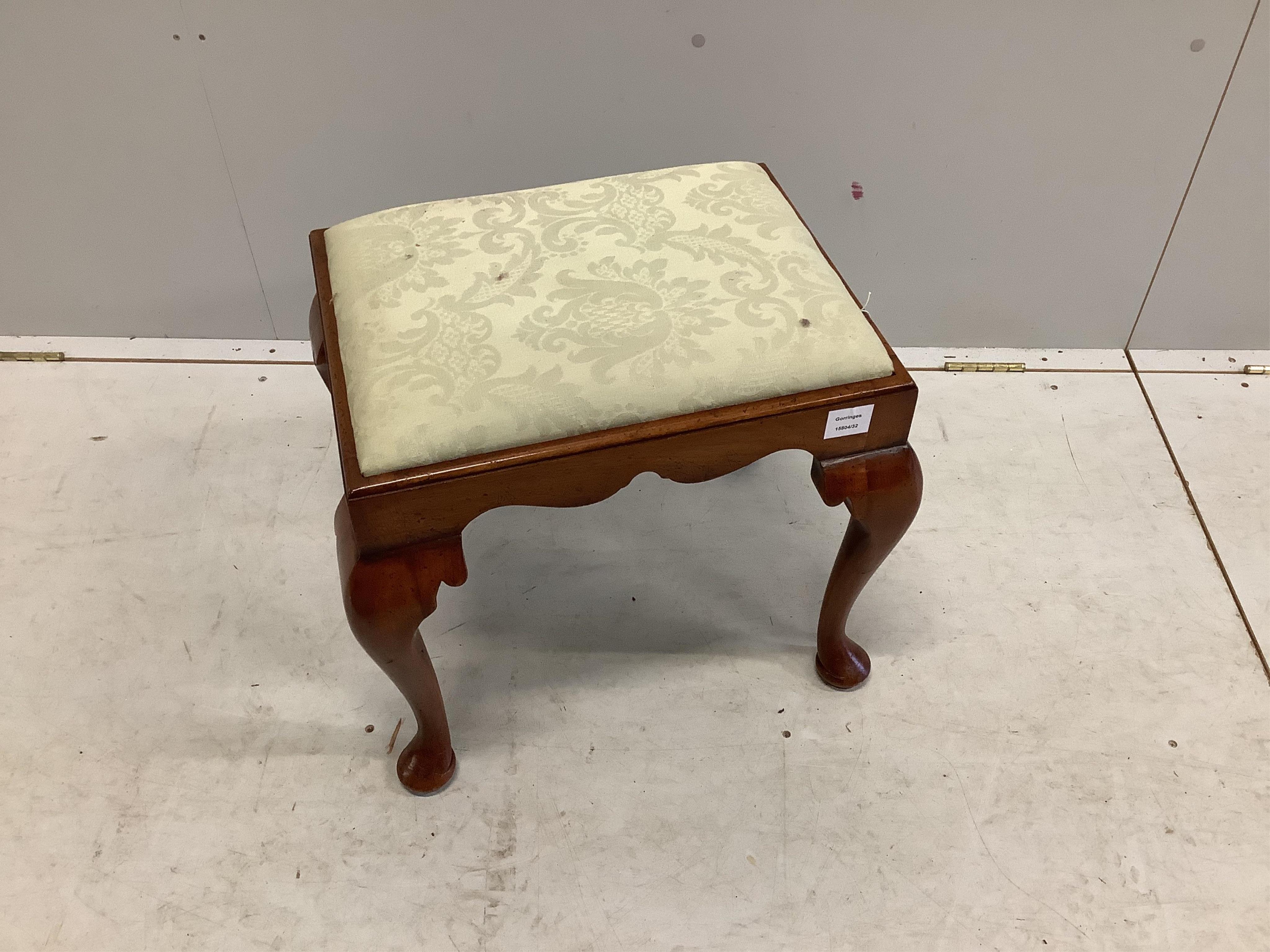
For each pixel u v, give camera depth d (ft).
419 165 4.15
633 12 3.59
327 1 3.55
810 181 4.21
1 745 3.24
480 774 3.19
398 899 2.90
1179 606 3.70
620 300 2.57
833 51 3.73
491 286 2.62
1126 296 4.66
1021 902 2.89
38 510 4.02
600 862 2.98
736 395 2.44
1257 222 4.29
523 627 3.63
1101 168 4.12
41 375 4.66
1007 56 3.74
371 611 2.45
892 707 3.38
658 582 3.79
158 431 4.39
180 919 2.85
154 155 4.07
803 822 3.07
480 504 2.40
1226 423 4.47
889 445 2.68
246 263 4.54
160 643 3.56
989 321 4.80
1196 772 3.19
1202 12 3.59
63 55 3.69
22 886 2.91
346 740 3.29
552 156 4.13
